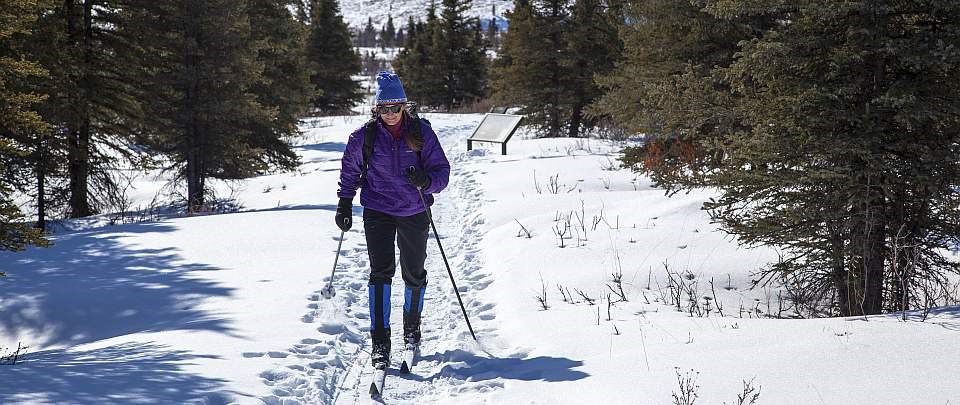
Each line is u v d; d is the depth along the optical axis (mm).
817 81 6137
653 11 13320
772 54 6172
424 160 4984
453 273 8125
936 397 3512
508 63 42781
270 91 20922
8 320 7188
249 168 19109
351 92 50000
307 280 7625
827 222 6285
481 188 13961
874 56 5973
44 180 15969
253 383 4281
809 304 6652
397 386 4645
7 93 8406
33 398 3664
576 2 28172
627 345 4949
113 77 16125
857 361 4051
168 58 16641
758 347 4523
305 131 33688
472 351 5277
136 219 15477
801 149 6117
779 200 6469
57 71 14273
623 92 15648
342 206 5070
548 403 4059
